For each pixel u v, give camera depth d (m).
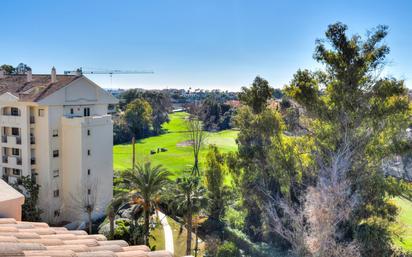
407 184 37.72
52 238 8.91
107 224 42.97
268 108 44.31
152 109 131.38
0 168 47.72
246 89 45.72
